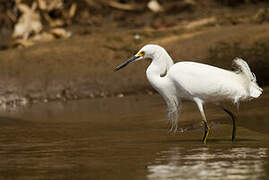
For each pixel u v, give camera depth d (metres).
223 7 24.98
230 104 12.92
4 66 17.56
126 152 8.19
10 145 9.34
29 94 16.81
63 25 23.64
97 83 17.25
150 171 6.66
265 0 25.23
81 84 17.22
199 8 24.75
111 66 17.72
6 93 16.67
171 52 17.69
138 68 17.64
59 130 11.18
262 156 7.45
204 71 9.26
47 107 15.40
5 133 10.93
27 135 10.60
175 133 10.28
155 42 18.48
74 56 18.17
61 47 18.73
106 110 14.05
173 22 22.36
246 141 9.06
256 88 9.40
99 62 17.94
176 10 24.72
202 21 21.41
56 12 24.31
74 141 9.66
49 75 17.38
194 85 9.30
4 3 24.44
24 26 22.03
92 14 25.02
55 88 17.06
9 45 20.72
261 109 11.96
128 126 11.39
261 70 17.03
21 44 20.30
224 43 17.58
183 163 7.12
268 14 20.56
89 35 20.33
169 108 10.34
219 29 19.31
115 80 17.31
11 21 23.88
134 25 22.84
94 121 12.35
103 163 7.31
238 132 10.01
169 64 9.94
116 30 22.06
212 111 12.34
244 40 17.52
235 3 25.23
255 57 17.08
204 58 17.34
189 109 12.87
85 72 17.53
